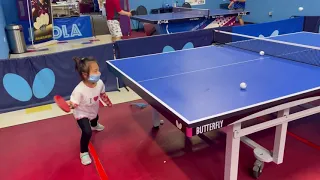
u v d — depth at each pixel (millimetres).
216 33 5023
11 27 5949
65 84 4090
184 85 2150
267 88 1999
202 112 1650
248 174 2328
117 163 2553
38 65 3842
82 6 9734
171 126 3201
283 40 3760
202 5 11070
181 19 5625
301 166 2404
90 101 2596
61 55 3949
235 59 2889
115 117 3465
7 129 3271
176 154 2668
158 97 1914
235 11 6695
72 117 3531
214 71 2488
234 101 1797
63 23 7516
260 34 5875
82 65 2414
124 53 4312
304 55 2857
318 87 1970
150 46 4477
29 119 3533
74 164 2557
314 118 3254
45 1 6777
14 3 6477
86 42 7234
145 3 10047
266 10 9797
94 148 2803
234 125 1883
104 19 8234
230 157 1985
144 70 2617
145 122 3316
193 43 4879
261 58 2871
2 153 2768
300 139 2818
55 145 2891
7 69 3670
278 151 2225
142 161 2572
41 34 6805
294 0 8656
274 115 3262
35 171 2473
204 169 2436
